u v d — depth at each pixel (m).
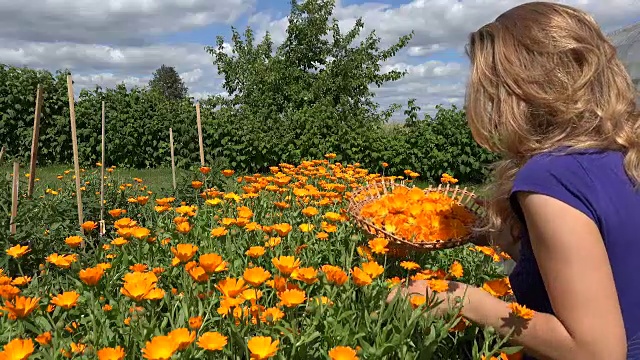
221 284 1.79
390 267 2.43
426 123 10.86
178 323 1.87
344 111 15.87
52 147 12.02
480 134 1.59
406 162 10.78
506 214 1.69
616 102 1.43
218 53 19.44
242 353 1.71
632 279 1.37
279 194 4.25
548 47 1.45
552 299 1.37
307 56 18.00
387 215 2.35
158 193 5.98
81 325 2.03
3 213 3.70
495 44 1.54
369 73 17.77
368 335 1.81
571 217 1.33
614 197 1.36
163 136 11.98
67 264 2.45
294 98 17.25
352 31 18.00
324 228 2.84
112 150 12.00
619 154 1.42
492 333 1.63
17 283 2.29
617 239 1.35
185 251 2.05
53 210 4.11
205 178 5.65
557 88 1.44
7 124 11.98
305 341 1.66
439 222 2.27
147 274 1.95
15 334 1.86
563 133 1.45
